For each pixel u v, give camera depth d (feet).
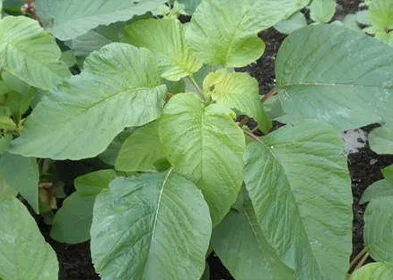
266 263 1.52
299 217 1.38
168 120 1.44
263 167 1.41
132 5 1.77
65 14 1.81
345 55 1.57
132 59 1.51
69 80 1.47
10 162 1.58
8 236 1.41
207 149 1.42
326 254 1.36
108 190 1.42
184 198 1.38
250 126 2.25
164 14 2.08
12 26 1.56
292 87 1.60
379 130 2.01
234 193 1.42
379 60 1.55
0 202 1.44
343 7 2.89
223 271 1.88
